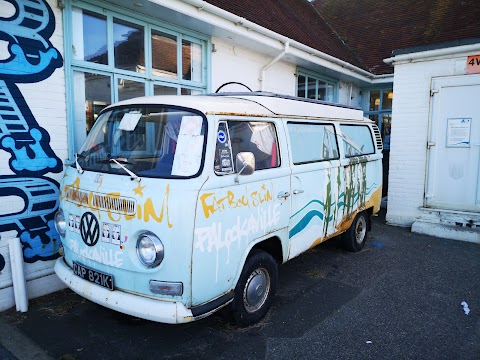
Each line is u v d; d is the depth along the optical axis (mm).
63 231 3512
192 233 2779
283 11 10156
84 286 3111
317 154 4562
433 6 12117
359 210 5578
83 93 4727
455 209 7285
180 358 3123
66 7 4359
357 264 5434
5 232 3939
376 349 3297
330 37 12008
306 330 3590
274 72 8203
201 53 6516
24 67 4031
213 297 3025
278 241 3848
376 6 13672
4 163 3910
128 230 2859
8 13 3881
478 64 6848
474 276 5020
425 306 4137
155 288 2797
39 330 3527
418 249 6188
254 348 3279
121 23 5117
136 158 3262
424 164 7539
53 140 4320
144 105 3453
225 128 3217
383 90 11680
